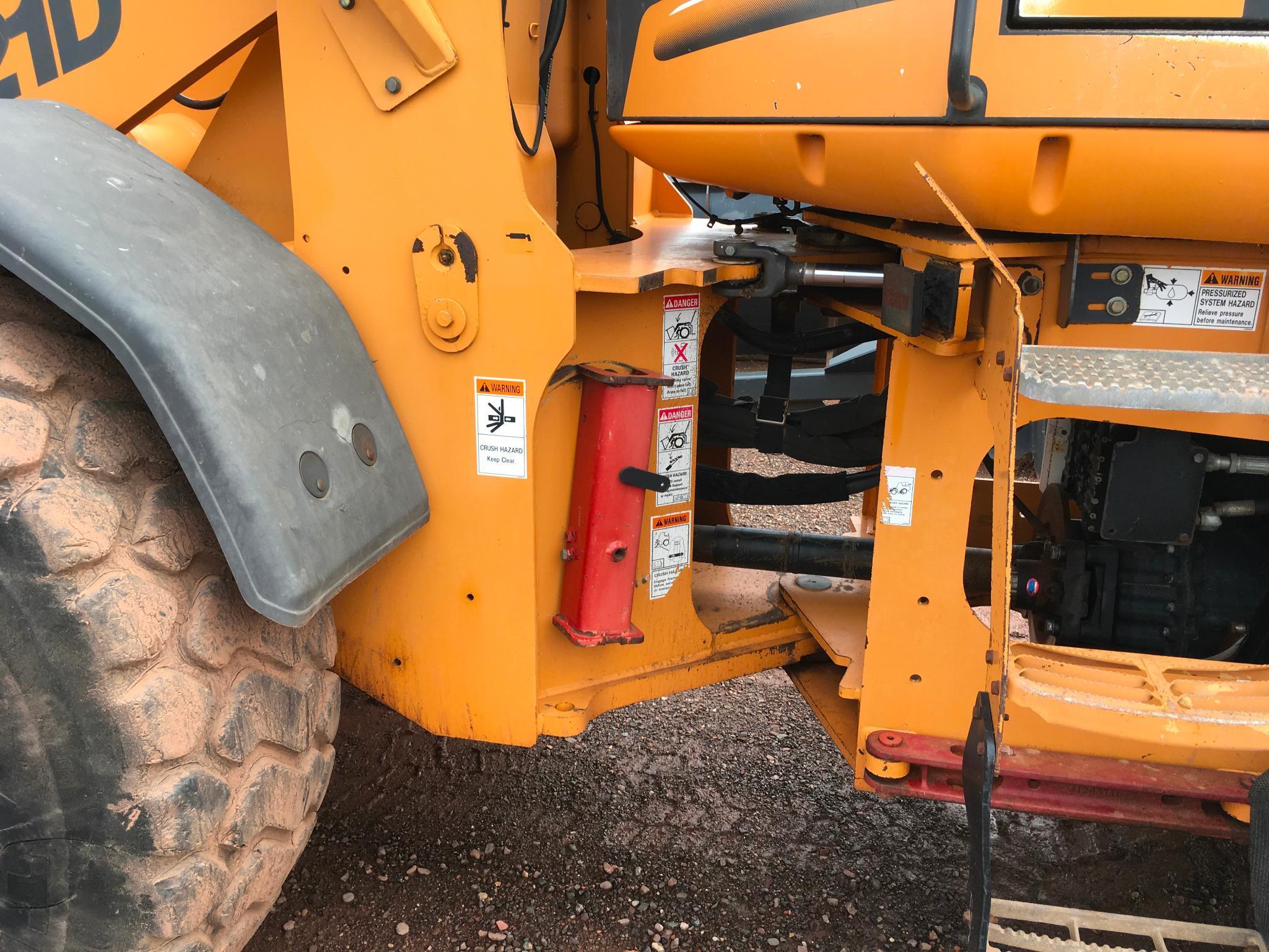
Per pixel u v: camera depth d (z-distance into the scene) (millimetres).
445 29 1443
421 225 1528
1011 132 1360
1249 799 1458
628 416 1634
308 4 1484
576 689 1814
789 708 2752
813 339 2057
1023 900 2061
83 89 1763
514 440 1580
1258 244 1513
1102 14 1295
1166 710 1510
